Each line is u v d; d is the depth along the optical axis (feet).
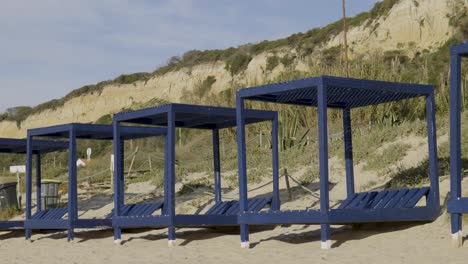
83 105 230.07
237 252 38.91
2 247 52.75
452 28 146.82
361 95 42.70
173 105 45.55
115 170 48.57
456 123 32.86
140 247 45.19
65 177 100.48
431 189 40.47
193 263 36.91
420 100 70.74
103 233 55.21
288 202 53.93
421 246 34.60
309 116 81.20
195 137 107.96
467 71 76.13
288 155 67.77
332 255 34.73
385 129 63.67
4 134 250.37
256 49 192.95
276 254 36.88
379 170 55.06
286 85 38.29
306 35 183.42
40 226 54.65
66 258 43.24
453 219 33.32
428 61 127.85
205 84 193.36
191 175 74.23
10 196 73.82
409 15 156.97
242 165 40.22
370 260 32.71
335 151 63.16
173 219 44.29
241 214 40.06
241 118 40.42
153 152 108.47
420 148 56.39
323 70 90.43
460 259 30.73
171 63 218.59
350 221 37.11
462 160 49.75
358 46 160.56
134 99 216.13
